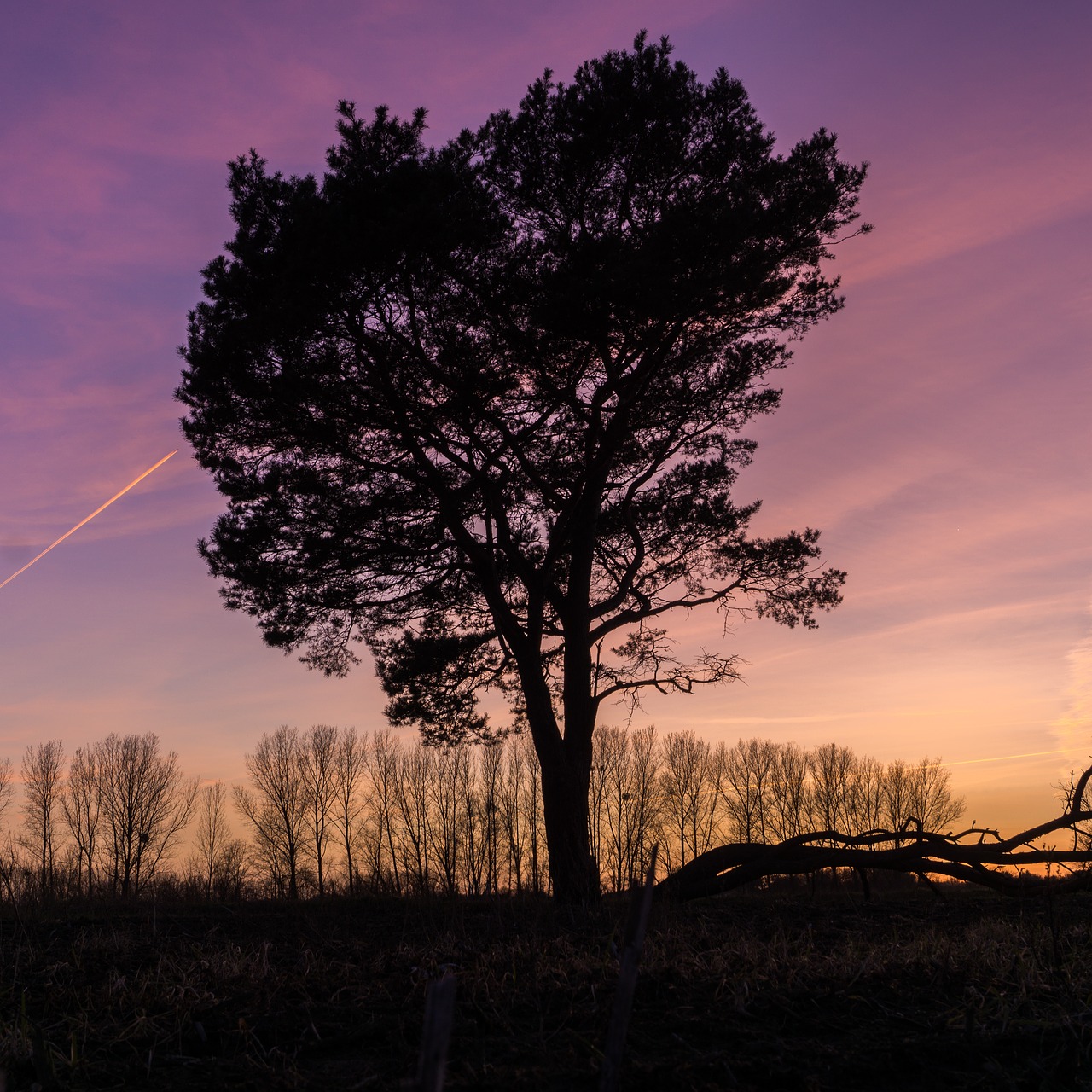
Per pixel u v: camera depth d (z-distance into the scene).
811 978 6.15
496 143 13.48
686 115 12.84
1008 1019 5.14
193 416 14.12
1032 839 11.47
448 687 16.56
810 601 16.08
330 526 14.11
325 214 11.95
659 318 12.57
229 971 6.45
